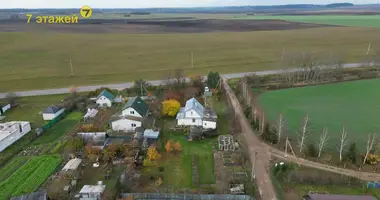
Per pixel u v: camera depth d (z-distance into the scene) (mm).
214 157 53219
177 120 66625
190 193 43344
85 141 56094
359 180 45406
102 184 45750
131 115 65625
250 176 47281
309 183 45469
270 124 65500
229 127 65188
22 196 41125
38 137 61781
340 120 67500
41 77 110125
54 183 45969
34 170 49812
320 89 90562
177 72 97312
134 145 54562
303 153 53594
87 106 76938
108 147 53562
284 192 43656
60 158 53500
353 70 108562
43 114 69750
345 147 55312
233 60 136000
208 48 168750
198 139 59719
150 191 43938
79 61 139000
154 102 78812
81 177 47594
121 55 153000
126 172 48406
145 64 131750
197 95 86562
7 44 184000
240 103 79375
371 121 66688
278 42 184000
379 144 53844
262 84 95750
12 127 61375
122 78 107938
